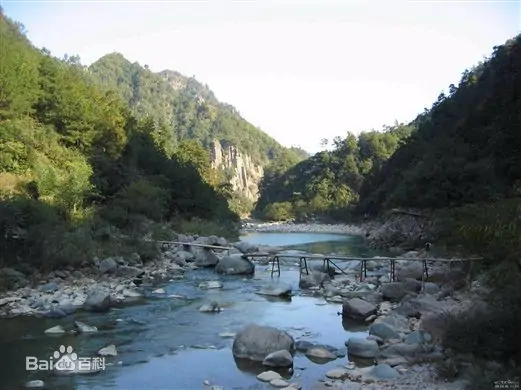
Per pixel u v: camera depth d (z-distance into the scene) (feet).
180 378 33.96
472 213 75.15
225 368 36.11
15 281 61.98
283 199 442.50
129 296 62.39
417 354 36.29
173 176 167.12
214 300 61.77
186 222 149.18
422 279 69.15
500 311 34.83
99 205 118.01
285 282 76.07
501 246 56.18
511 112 145.07
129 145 162.09
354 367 35.83
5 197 82.74
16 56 132.98
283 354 36.40
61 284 64.59
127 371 35.37
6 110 123.65
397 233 152.87
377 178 286.05
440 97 266.36
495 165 134.51
